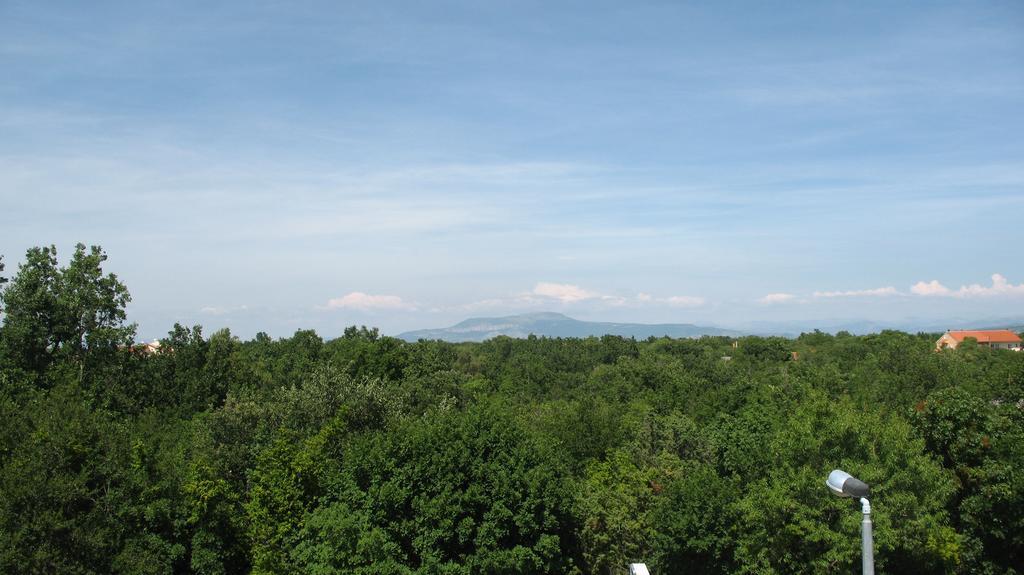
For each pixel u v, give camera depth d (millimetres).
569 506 27938
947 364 55094
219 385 46438
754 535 24297
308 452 29641
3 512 20922
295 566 25984
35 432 24547
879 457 23266
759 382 64062
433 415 32750
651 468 35875
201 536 24234
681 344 133375
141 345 47062
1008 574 23141
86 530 21922
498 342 146125
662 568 30547
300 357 64062
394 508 26297
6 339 39812
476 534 26188
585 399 48875
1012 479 22688
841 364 81312
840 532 21531
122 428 27984
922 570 23281
